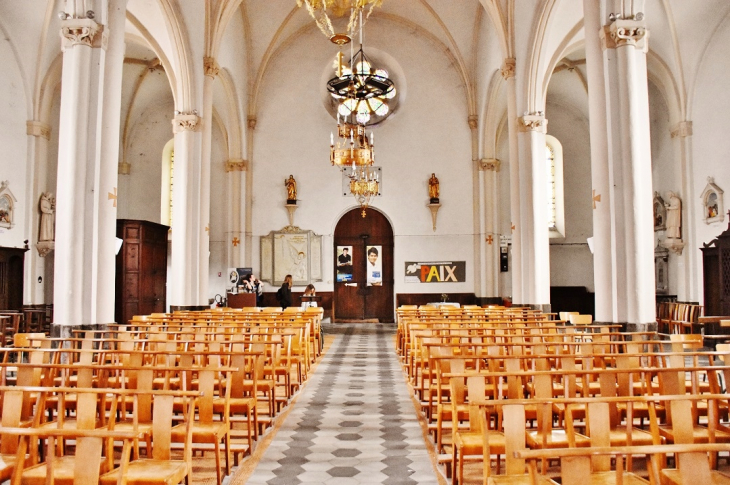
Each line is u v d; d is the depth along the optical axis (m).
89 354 7.34
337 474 6.07
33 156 19.17
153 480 4.30
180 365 7.04
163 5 16.78
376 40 26.55
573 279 26.30
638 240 11.17
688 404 4.46
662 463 4.59
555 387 7.25
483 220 25.72
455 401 5.63
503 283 25.84
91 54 11.81
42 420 6.00
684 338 8.75
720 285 17.20
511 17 18.47
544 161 17.75
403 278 25.89
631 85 11.35
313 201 26.11
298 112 26.33
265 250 25.94
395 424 8.09
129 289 20.52
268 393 8.30
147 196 26.12
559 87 26.09
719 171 17.98
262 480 5.89
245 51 25.34
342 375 12.27
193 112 18.05
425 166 26.16
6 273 18.11
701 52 18.64
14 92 18.55
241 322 12.51
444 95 26.28
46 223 19.45
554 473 5.94
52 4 18.53
